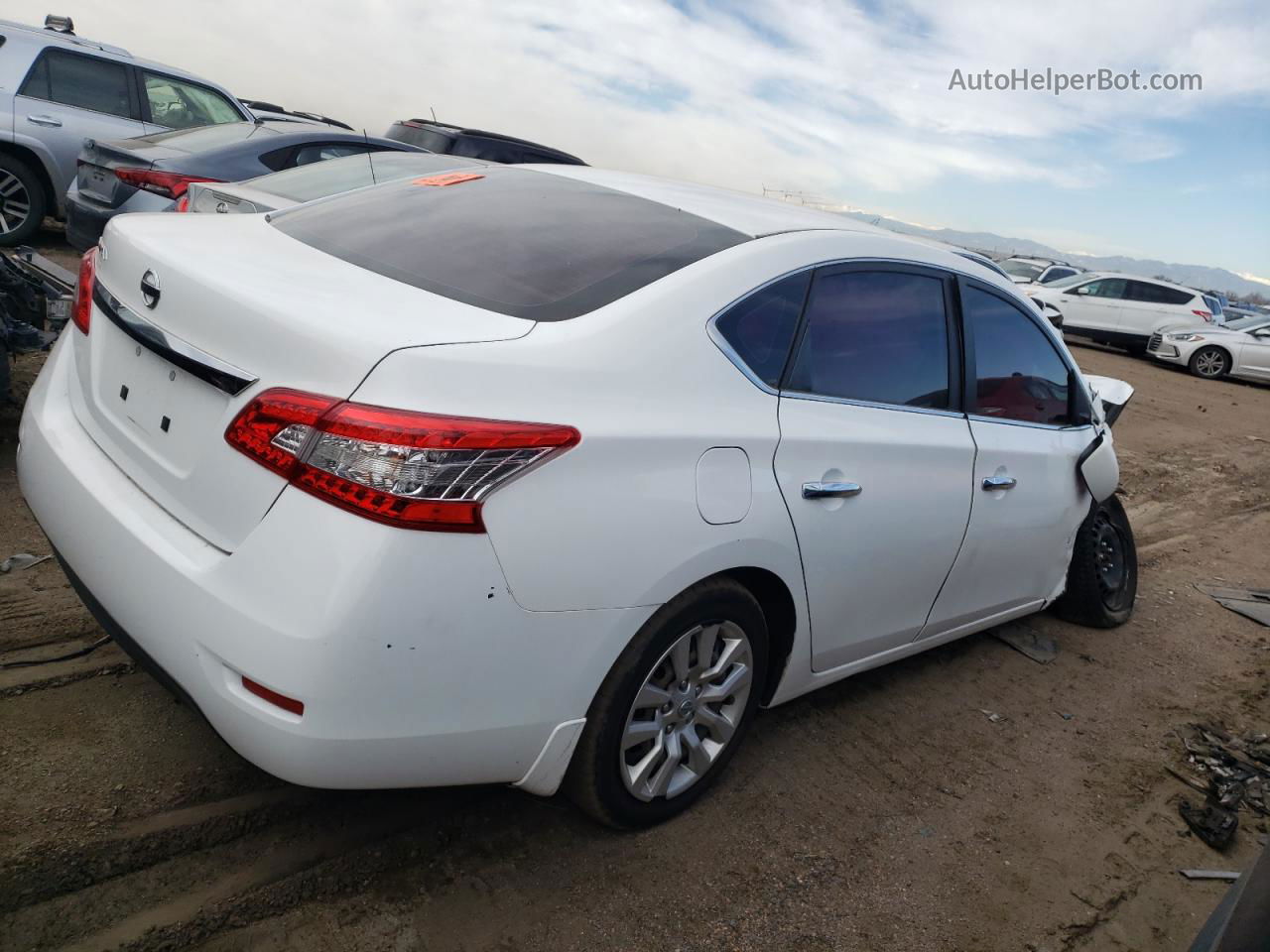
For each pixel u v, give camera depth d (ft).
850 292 9.41
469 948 6.97
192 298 6.89
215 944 6.58
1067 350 13.05
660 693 7.88
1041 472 12.21
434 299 7.22
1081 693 13.25
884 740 11.02
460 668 6.31
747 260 8.42
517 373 6.52
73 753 8.14
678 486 7.28
